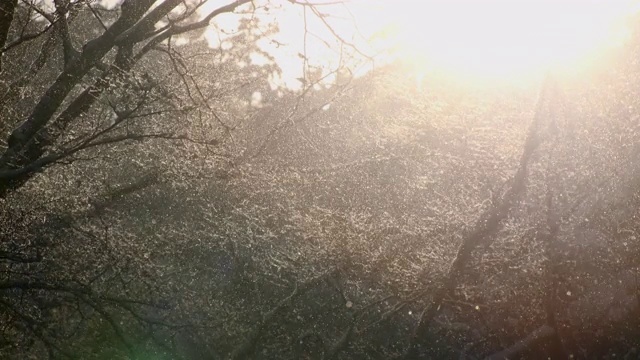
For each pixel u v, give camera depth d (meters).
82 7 10.07
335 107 23.09
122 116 9.55
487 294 21.98
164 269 15.76
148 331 14.81
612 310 23.34
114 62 10.03
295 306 19.75
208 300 17.73
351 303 19.31
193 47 14.19
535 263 21.66
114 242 13.23
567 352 23.42
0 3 9.02
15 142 9.65
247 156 17.83
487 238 21.23
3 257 10.39
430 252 21.06
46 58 11.12
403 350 21.09
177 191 16.33
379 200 22.23
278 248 19.97
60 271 11.88
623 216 22.78
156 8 9.96
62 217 12.44
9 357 12.41
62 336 12.79
